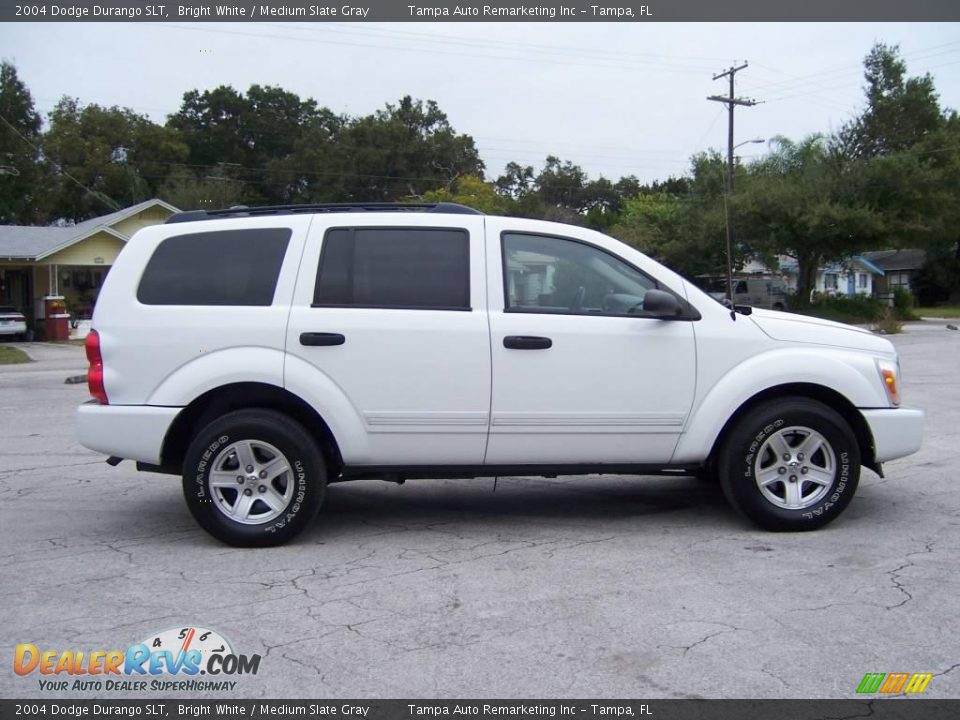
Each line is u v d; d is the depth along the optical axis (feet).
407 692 11.19
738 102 135.74
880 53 168.04
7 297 104.78
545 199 260.01
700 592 14.48
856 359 17.97
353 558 16.53
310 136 202.08
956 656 12.05
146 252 17.42
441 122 228.84
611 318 17.46
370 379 16.96
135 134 180.96
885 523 18.58
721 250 144.97
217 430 16.79
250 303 17.13
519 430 17.25
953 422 32.12
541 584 14.97
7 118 165.17
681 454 17.71
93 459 26.91
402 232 17.53
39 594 14.65
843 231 124.57
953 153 129.90
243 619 13.53
